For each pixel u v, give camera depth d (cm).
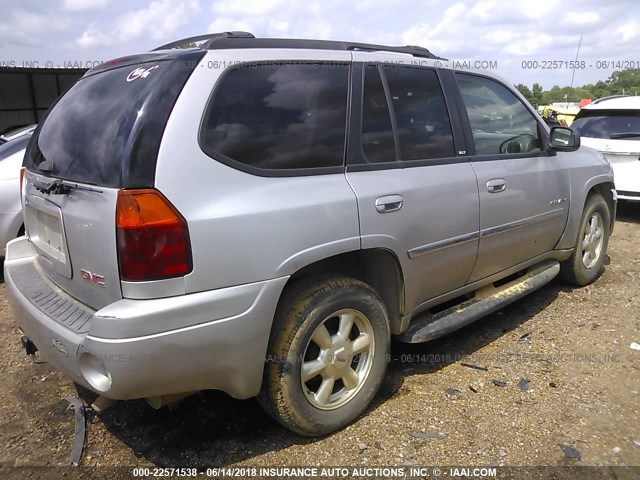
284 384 246
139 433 274
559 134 407
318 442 266
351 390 277
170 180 209
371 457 254
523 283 391
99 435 273
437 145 315
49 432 276
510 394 305
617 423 276
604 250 493
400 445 262
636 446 258
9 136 721
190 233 210
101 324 203
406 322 307
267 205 229
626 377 321
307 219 240
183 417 288
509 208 357
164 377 213
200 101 221
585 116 812
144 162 207
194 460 253
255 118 237
